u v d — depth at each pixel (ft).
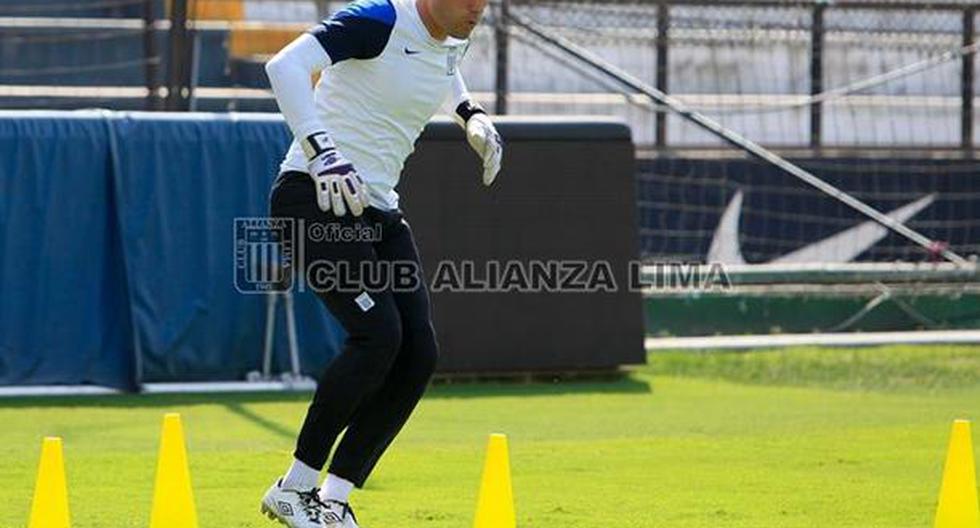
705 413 135.33
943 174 199.11
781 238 193.98
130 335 143.54
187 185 144.15
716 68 200.64
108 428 123.65
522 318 150.82
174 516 68.44
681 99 199.62
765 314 183.11
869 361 169.78
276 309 146.92
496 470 66.49
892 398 147.54
